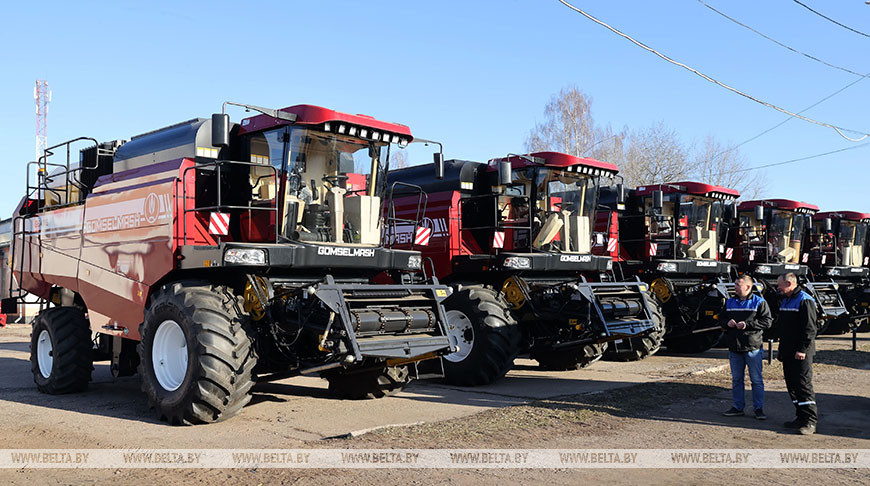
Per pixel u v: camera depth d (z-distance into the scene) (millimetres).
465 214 10672
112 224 8148
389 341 6863
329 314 6676
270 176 7379
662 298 13000
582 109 36156
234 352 6574
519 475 4977
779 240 16266
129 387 9555
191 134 7777
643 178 35312
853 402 8039
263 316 6926
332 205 7520
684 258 13414
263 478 4863
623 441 6047
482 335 9305
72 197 9703
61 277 9094
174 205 7223
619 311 10078
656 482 4879
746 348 7070
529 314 10195
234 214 7762
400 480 4812
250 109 6910
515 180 10602
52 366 8797
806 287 14477
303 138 7336
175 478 4895
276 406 7781
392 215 9008
